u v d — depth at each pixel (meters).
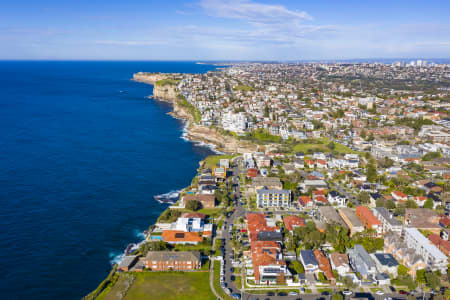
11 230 166.38
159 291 124.75
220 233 165.75
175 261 137.50
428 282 125.44
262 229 161.00
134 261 143.62
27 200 198.00
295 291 124.38
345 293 122.69
